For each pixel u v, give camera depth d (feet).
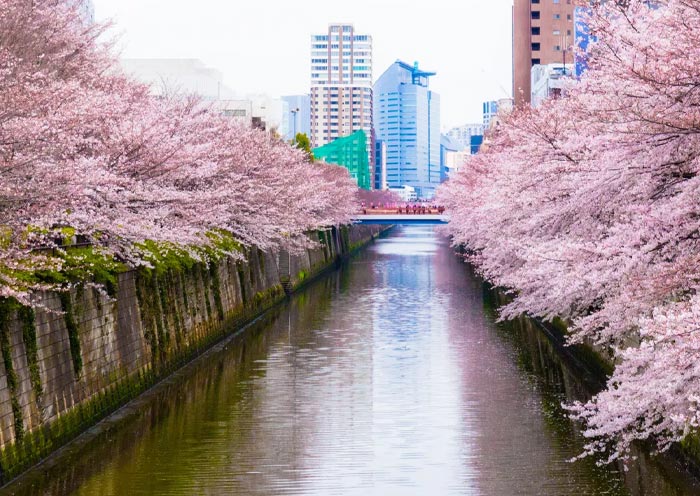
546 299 75.20
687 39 49.52
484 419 90.17
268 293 191.62
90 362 88.79
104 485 70.13
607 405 52.21
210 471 73.77
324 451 79.56
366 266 319.27
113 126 93.50
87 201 76.48
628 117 54.90
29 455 73.00
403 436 84.28
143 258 104.22
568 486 68.59
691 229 52.95
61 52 96.27
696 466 67.72
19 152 66.39
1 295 66.44
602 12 59.36
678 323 43.39
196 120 129.18
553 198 76.43
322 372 116.88
